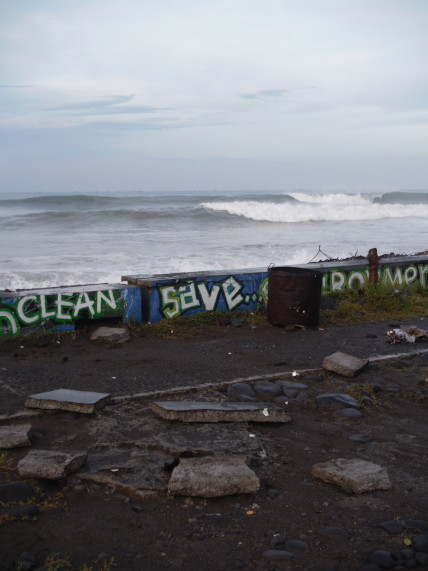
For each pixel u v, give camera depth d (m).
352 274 11.96
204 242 25.80
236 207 44.69
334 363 6.83
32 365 7.04
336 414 5.48
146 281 9.30
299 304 9.16
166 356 7.51
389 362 7.36
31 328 8.35
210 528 3.42
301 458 4.49
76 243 25.31
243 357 7.50
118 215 39.62
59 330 8.57
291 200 72.19
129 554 3.13
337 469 4.09
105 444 4.55
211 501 3.75
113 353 7.68
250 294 10.46
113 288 9.05
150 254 21.30
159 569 3.01
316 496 3.87
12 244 24.83
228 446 4.52
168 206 57.84
